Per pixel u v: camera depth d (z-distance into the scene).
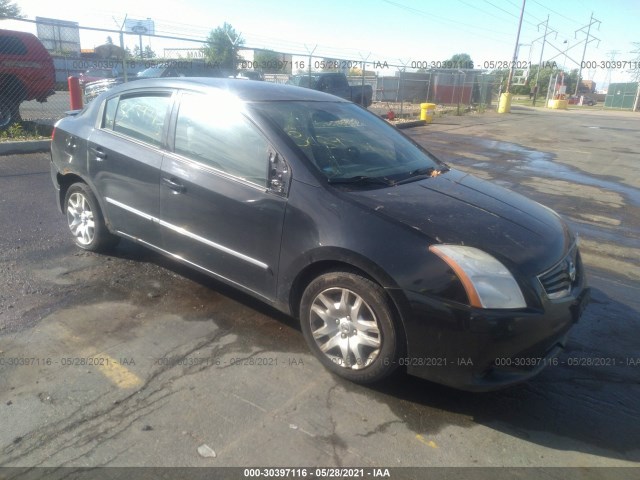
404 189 3.43
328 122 3.97
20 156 8.81
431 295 2.72
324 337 3.17
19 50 10.42
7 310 3.66
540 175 10.47
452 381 2.80
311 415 2.79
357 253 2.88
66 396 2.81
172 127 3.93
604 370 3.40
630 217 7.48
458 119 23.92
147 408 2.76
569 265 3.11
